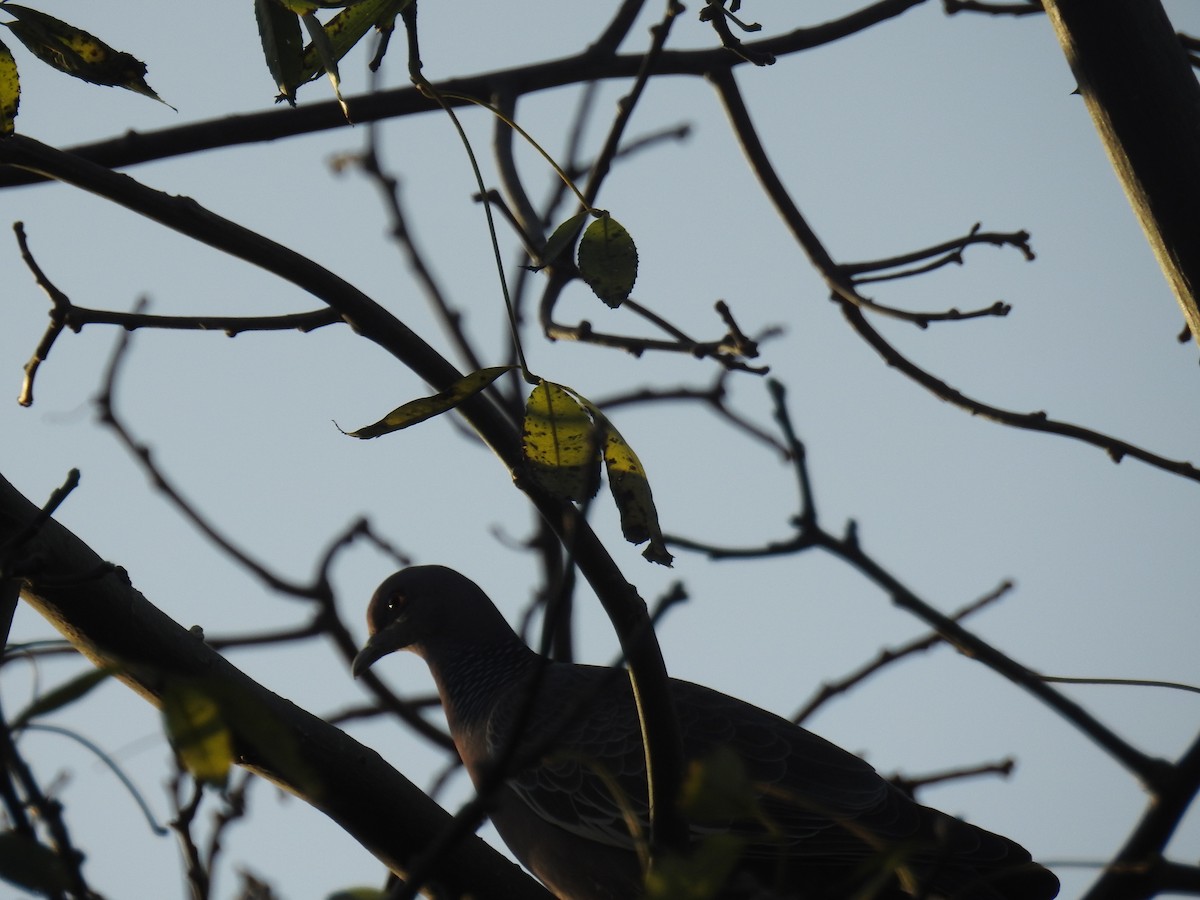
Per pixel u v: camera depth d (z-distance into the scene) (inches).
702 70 426.0
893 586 353.4
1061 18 310.0
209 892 215.2
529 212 429.7
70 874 154.6
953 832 397.4
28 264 285.1
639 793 422.9
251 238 283.4
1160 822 303.4
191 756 146.8
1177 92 302.2
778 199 415.5
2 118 256.5
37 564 220.4
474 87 430.0
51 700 145.9
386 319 286.2
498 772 174.9
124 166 391.5
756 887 203.8
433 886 312.3
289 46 233.0
